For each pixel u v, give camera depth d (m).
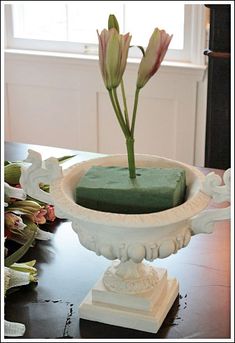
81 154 2.01
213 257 1.31
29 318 1.11
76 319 1.11
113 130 3.14
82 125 3.18
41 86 3.16
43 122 3.26
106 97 3.07
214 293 1.17
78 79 3.07
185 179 1.09
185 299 1.15
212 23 2.28
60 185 1.06
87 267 1.28
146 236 0.98
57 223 1.50
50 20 3.15
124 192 1.00
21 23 3.19
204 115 2.91
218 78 2.34
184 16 2.82
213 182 1.02
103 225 0.97
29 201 1.37
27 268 1.21
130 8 2.99
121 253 0.98
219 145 2.44
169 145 3.04
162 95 2.93
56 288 1.20
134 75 2.92
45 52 3.13
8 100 3.27
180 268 1.26
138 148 3.10
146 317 1.06
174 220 0.95
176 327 1.08
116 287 1.09
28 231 1.36
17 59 3.13
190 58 2.88
